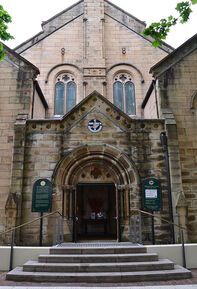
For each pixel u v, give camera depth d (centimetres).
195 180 1639
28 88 1802
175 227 1521
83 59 2448
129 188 1606
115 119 1722
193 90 1819
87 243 1395
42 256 1127
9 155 1670
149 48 2514
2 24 880
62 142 1673
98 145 1666
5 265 1224
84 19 2559
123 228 1573
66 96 2417
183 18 838
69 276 988
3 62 1852
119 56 2498
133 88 2456
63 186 1611
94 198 2086
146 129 1711
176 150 1652
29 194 1581
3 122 1736
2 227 1548
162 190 1603
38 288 882
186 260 1250
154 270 1062
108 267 1049
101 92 2375
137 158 1658
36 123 1702
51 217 1548
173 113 1767
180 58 1881
